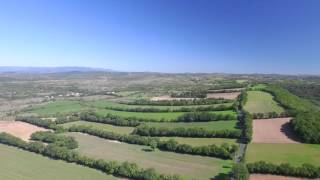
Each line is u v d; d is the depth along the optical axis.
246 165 95.94
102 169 108.19
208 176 97.31
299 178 90.00
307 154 106.31
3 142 145.62
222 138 132.50
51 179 101.38
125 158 118.75
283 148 113.75
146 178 95.69
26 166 114.56
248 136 124.00
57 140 139.25
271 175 92.81
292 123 134.88
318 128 118.75
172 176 94.00
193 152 119.69
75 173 105.94
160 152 125.12
